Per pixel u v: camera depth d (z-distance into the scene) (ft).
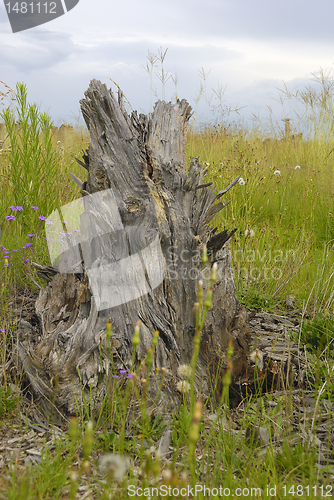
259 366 8.30
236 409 7.55
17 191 15.19
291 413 6.97
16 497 4.85
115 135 9.84
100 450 6.19
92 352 7.39
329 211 18.99
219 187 19.84
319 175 23.82
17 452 6.14
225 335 8.41
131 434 6.55
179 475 5.47
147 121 10.65
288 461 5.88
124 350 7.48
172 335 7.82
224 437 6.09
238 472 5.89
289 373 8.41
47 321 8.90
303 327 10.25
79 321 8.17
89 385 7.06
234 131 30.01
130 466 5.66
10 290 11.42
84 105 10.03
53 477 5.35
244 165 21.93
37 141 15.42
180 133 11.12
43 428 6.77
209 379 7.22
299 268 13.83
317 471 5.79
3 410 6.98
